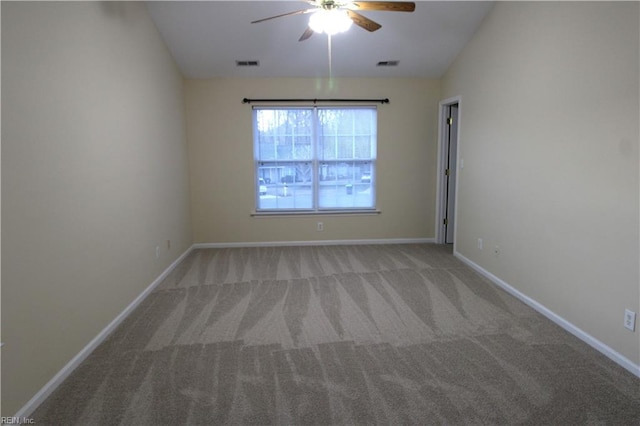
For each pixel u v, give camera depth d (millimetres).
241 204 5328
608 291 2371
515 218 3404
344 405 1945
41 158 2027
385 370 2260
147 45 3652
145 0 3537
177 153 4633
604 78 2357
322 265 4438
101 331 2650
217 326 2863
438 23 4004
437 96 5301
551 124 2877
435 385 2105
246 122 5156
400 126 5324
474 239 4254
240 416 1868
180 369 2289
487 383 2119
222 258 4797
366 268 4309
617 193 2281
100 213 2662
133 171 3258
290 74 5035
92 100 2578
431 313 3066
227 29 4051
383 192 5445
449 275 4047
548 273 2953
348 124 5277
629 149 2193
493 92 3756
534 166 3100
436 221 5527
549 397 1994
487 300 3336
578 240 2619
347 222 5480
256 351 2494
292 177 5344
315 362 2355
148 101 3652
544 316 2992
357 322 2910
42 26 2055
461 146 4555
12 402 1795
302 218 5426
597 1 2398
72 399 2006
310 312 3102
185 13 3766
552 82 2854
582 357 2383
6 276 1765
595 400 1966
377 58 4703
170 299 3424
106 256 2742
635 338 2191
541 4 2959
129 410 1916
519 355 2416
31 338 1929
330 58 4684
